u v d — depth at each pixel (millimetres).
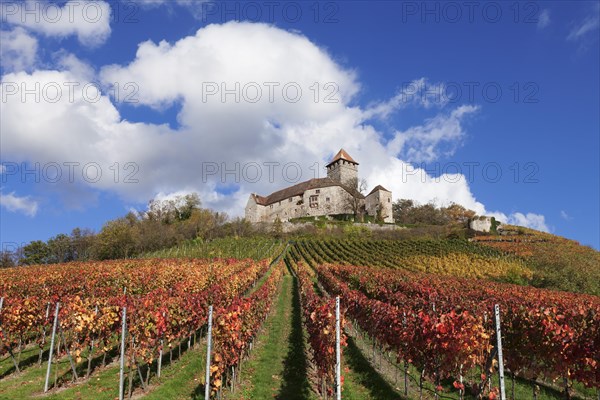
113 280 21312
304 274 24141
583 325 9508
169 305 10516
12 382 8867
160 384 8766
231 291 17469
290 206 85625
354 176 88625
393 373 10258
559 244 53031
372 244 54219
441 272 37250
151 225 69125
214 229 71000
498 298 15000
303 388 9000
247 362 10906
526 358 8719
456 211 96125
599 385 7293
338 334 7273
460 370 7543
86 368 9977
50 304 10852
